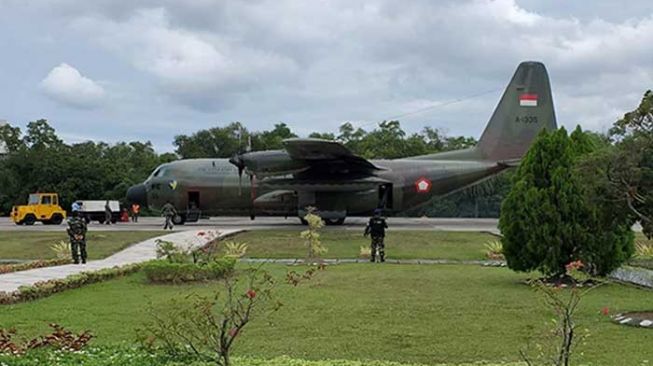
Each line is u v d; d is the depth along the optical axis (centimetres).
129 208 4844
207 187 3653
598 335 992
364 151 6312
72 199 5984
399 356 879
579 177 1241
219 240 2675
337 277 1714
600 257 1551
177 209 3691
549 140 1616
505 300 1340
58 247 2317
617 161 1131
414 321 1120
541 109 3712
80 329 1059
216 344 729
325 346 934
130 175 6256
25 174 6262
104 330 1052
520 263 1617
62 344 780
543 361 795
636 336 987
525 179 1617
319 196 3572
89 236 2886
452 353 895
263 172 3366
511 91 3716
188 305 1267
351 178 3497
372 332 1030
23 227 4003
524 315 1173
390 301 1324
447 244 2644
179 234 2925
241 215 3728
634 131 1131
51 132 7250
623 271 1686
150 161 6912
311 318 1141
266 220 4400
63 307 1276
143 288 1548
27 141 7206
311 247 2312
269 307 1212
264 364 688
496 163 3700
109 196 6047
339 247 2555
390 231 3167
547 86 3722
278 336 999
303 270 1894
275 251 2433
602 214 1226
